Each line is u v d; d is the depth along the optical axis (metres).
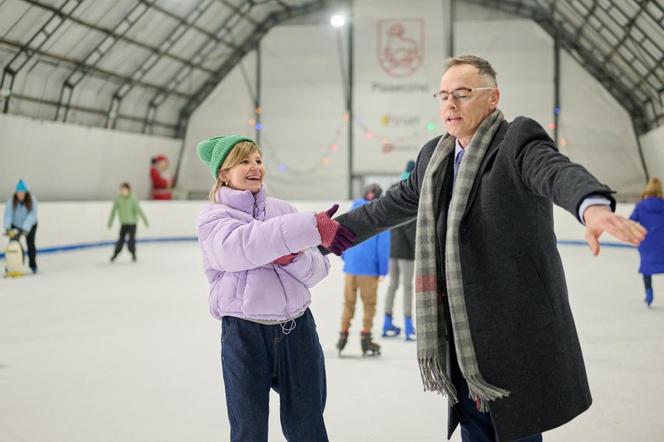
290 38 18.77
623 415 3.19
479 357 1.62
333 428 3.08
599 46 15.54
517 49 17.77
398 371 4.16
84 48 13.33
